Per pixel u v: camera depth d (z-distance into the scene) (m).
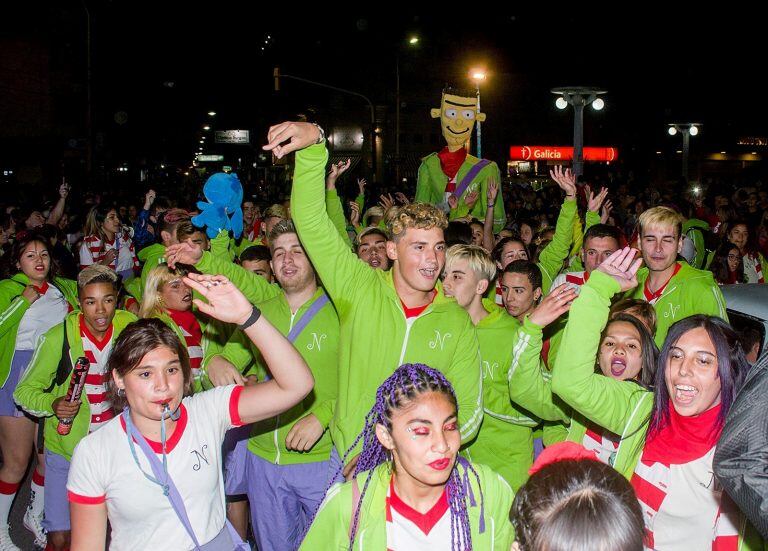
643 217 5.23
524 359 3.77
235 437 4.79
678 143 41.94
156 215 13.04
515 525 2.16
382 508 2.62
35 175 31.94
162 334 3.06
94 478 3.01
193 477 3.09
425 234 3.75
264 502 4.66
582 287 3.27
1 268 6.64
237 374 4.42
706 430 3.01
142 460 3.03
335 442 3.96
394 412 2.52
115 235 11.14
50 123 36.81
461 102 11.97
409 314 3.90
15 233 12.13
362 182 11.45
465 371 3.89
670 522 3.09
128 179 39.59
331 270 3.90
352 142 49.88
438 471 2.49
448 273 4.68
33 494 5.61
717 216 15.16
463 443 4.00
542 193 22.98
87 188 25.53
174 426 3.09
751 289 5.38
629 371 3.81
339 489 2.71
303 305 4.62
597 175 28.97
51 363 4.77
